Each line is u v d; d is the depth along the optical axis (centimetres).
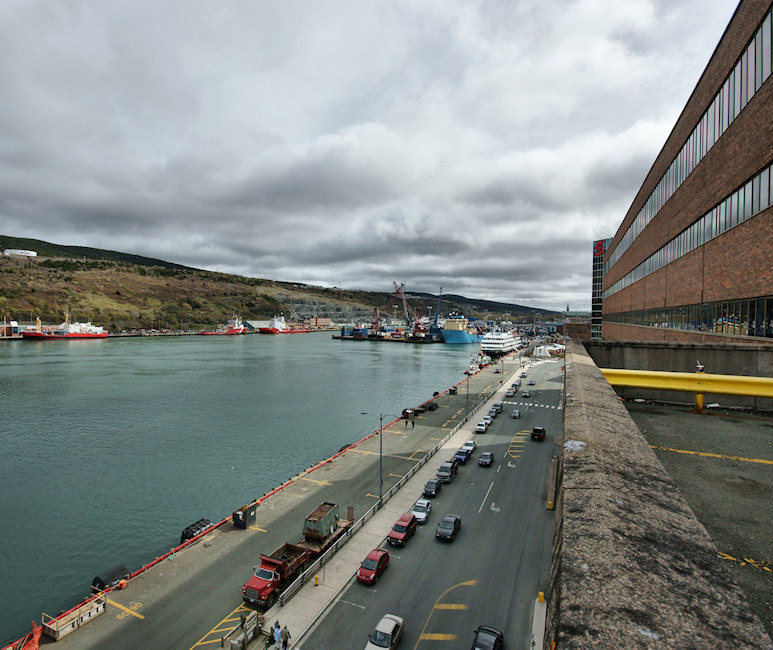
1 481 4959
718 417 1164
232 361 16312
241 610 2573
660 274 4034
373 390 10550
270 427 7188
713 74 2612
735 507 626
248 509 3588
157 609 2595
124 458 5688
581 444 589
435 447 5159
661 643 254
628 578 322
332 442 6419
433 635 2253
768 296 1989
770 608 418
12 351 18150
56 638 2355
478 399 8325
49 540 3769
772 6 1895
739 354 1531
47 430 6906
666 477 516
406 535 3138
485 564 2875
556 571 383
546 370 12344
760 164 2025
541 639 2147
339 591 2616
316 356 18962
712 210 2684
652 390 1355
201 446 6184
